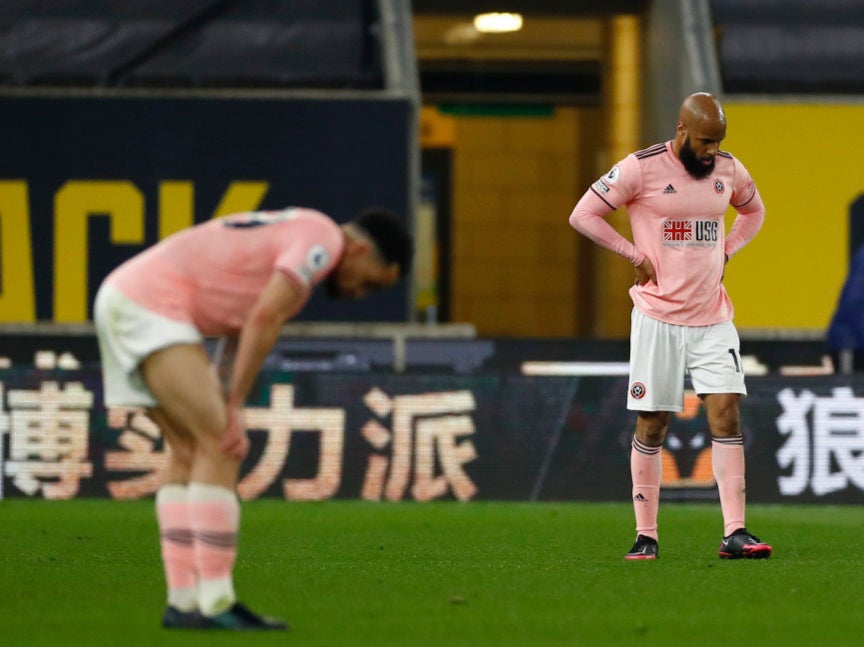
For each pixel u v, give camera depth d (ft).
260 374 116.47
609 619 53.11
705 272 73.20
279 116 149.89
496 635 49.34
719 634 49.98
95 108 148.97
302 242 49.55
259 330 48.88
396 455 116.47
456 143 231.30
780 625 51.93
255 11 160.25
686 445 115.34
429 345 135.54
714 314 73.82
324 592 60.23
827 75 159.12
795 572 67.87
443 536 88.07
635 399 73.77
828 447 115.34
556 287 234.17
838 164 152.56
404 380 116.98
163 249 50.49
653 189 72.84
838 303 151.02
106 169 149.07
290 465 116.37
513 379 116.98
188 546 50.72
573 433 116.67
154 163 149.28
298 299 49.49
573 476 116.37
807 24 163.32
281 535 88.07
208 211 149.59
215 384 49.78
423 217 232.94
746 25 163.02
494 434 116.67
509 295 233.96
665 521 99.76
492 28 202.18
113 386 50.62
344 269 50.83
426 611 54.70
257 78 155.94
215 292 49.93
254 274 49.85
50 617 52.90
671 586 62.49
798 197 152.46
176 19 158.20
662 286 73.26
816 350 147.74
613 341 138.21
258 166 150.00
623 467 116.37
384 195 150.61
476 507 111.45
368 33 159.22
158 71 156.04
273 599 57.93
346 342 133.80
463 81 227.20
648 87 182.80
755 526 96.73
